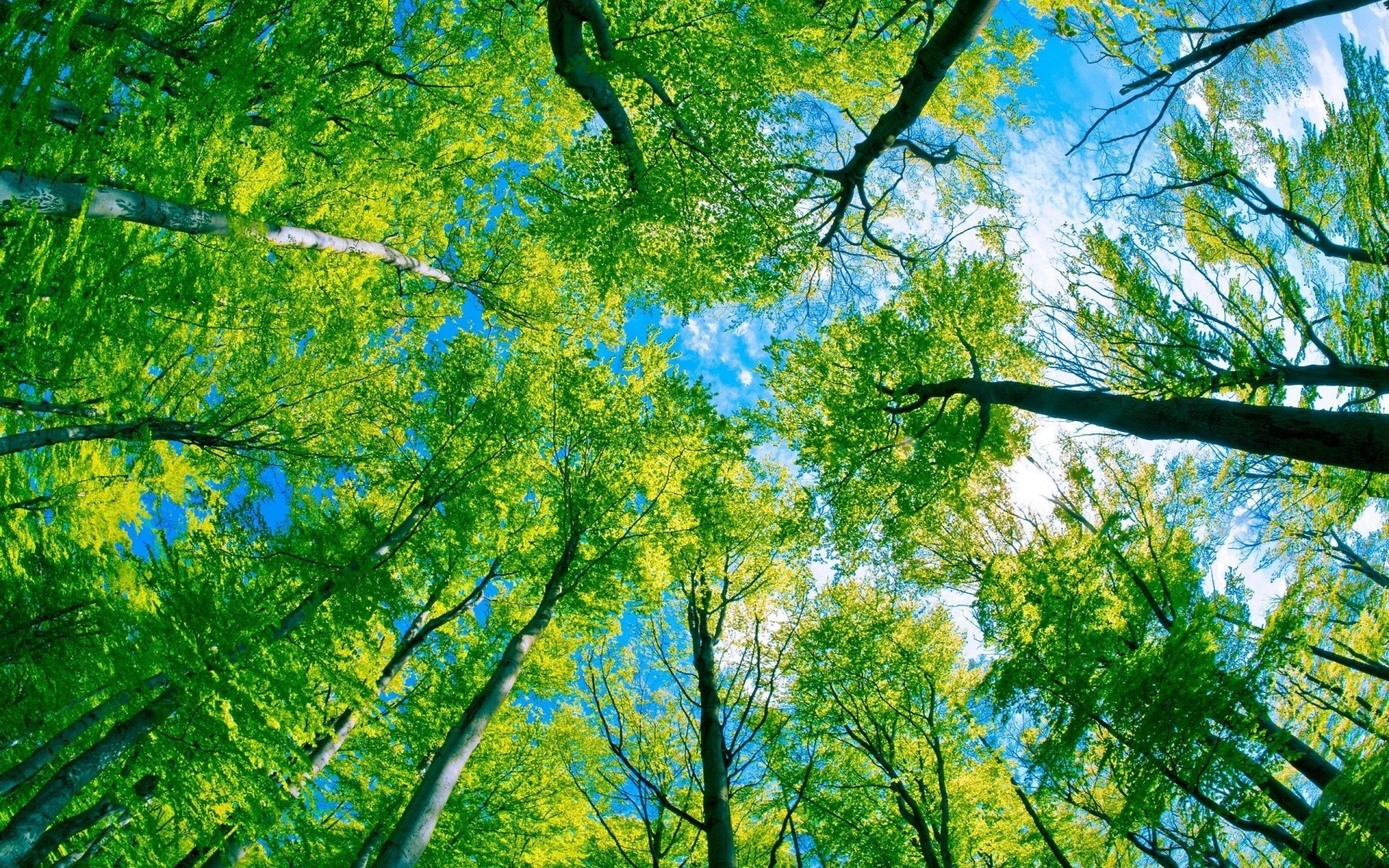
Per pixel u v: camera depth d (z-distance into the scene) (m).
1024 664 7.41
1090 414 6.80
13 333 5.38
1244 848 7.52
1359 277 7.43
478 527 9.52
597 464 9.57
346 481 9.79
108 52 5.89
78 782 5.61
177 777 6.48
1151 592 7.91
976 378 8.75
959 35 7.86
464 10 9.47
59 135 5.25
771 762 9.32
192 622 6.41
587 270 11.09
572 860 11.62
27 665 5.96
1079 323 8.45
